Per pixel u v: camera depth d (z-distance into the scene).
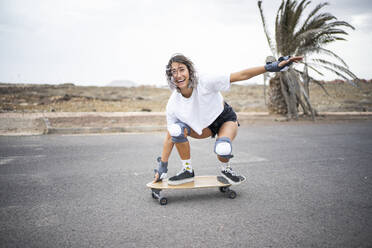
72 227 2.88
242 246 2.51
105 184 4.26
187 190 4.07
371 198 3.71
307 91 14.27
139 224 2.94
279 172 4.92
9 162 5.51
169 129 3.38
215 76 3.20
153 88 30.61
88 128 9.38
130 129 9.85
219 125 3.61
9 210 3.29
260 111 18.33
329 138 8.48
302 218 3.09
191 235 2.71
